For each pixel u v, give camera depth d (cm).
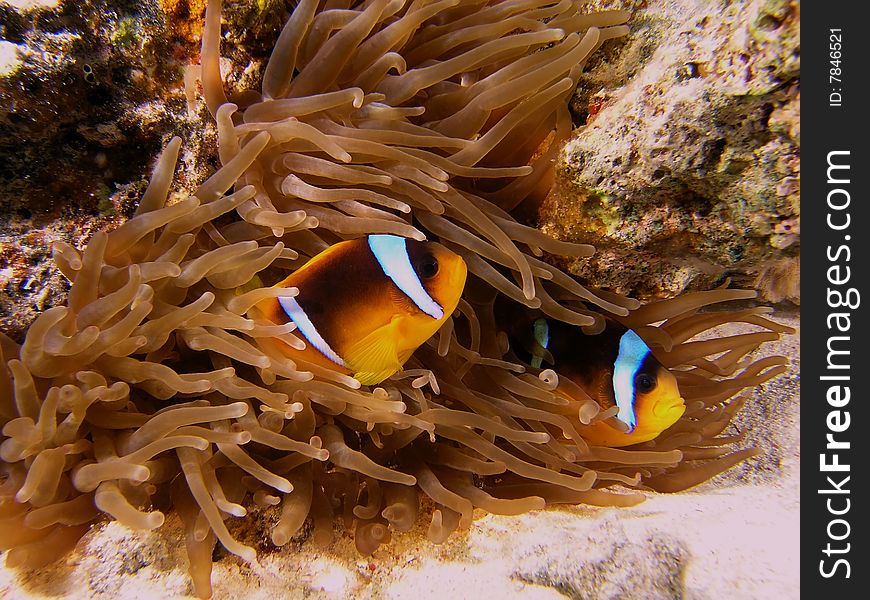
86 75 18
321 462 20
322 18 20
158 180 18
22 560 17
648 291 23
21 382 16
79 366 17
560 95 22
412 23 20
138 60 18
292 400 19
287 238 19
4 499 17
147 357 18
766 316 31
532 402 23
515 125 21
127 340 17
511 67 21
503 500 20
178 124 19
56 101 18
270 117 19
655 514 20
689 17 20
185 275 18
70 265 17
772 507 20
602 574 17
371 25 19
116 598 17
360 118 20
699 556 17
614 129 20
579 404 22
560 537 19
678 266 22
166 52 19
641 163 20
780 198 19
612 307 22
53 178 18
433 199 20
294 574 18
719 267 22
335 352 18
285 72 19
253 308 18
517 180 23
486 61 22
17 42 17
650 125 20
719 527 19
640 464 23
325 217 19
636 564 17
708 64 19
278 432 19
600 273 23
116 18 18
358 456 19
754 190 19
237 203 17
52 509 17
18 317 18
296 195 19
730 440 25
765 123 18
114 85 18
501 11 22
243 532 19
